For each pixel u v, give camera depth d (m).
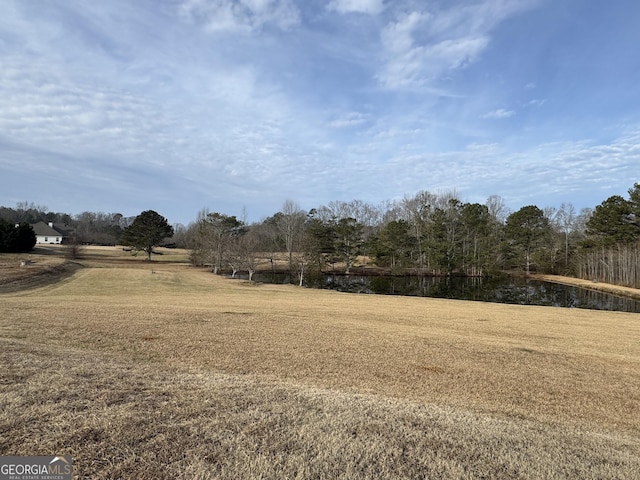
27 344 8.22
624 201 46.25
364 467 3.54
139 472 3.16
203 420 4.21
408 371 8.93
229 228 56.06
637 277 41.28
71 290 25.09
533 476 3.64
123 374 5.98
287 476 3.26
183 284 33.38
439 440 4.29
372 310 20.78
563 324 18.20
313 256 48.31
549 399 7.57
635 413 7.10
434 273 53.88
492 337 13.97
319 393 5.88
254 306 19.89
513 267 59.88
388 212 74.94
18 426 3.75
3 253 48.09
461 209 55.19
